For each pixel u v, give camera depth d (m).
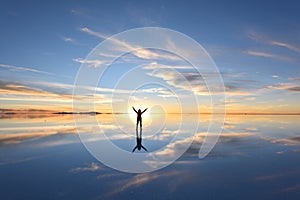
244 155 8.38
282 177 5.88
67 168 6.62
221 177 5.87
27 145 10.26
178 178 5.79
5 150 9.18
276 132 15.47
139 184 5.34
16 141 11.36
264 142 11.19
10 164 7.05
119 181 5.53
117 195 4.70
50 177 5.79
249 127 19.19
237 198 4.59
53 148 9.59
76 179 5.65
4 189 4.99
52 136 13.16
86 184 5.31
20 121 26.42
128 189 5.02
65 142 11.09
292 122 26.62
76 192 4.84
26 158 7.82
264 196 4.68
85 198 4.55
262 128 18.34
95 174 6.05
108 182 5.45
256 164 7.14
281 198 4.60
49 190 4.94
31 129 16.97
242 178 5.79
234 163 7.27
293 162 7.39
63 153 8.66
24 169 6.50
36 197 4.58
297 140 11.89
